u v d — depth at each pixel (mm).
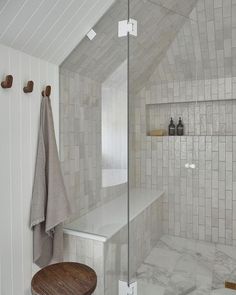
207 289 1868
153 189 2002
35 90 1598
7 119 1405
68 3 1384
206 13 2014
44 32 1458
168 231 2078
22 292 1544
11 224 1456
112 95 1874
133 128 1900
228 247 2477
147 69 1954
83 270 1374
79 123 1907
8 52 1397
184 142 2301
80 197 1894
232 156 2480
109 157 1882
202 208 2426
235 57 2318
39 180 1579
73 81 1882
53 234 1692
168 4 1808
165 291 1783
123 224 1755
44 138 1629
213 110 2637
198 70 2455
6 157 1410
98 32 1699
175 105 2277
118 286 1708
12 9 1221
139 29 1731
